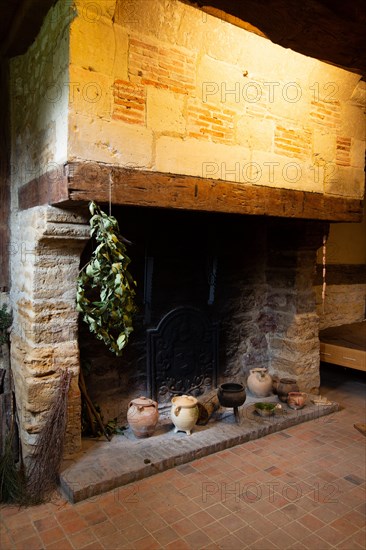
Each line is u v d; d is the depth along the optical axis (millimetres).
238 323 3918
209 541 2131
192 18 2439
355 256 5367
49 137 2377
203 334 3615
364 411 3797
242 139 2834
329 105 3301
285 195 3098
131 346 3256
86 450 2795
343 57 3068
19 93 2922
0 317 2996
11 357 3014
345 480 2678
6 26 2680
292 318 3914
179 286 3482
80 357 3016
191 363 3561
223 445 3010
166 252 3375
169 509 2365
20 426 2750
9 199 3045
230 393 3186
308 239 3770
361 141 3566
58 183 2260
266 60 2840
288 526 2250
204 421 3230
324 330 4824
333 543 2131
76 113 2168
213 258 3605
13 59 2943
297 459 2920
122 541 2125
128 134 2350
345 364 4094
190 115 2586
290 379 3816
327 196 3383
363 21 2756
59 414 2506
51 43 2365
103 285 2410
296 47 2883
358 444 3152
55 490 2516
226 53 2668
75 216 2455
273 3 2533
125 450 2826
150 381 3330
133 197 2391
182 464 2807
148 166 2438
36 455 2535
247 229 3875
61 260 2600
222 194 2762
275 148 3014
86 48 2170
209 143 2678
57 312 2607
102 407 3145
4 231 3043
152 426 2961
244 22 2627
